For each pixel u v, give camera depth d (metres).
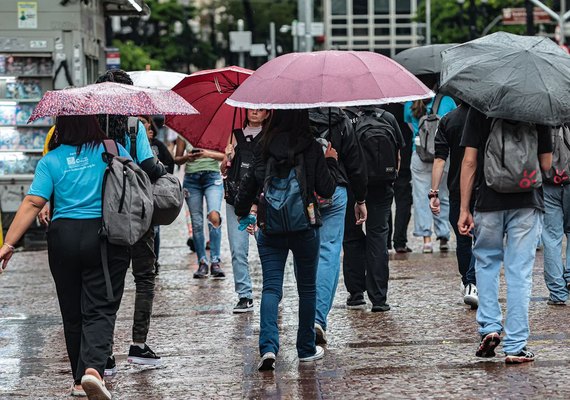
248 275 13.55
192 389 9.56
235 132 12.80
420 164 18.64
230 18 119.06
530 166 9.60
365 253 13.36
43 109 9.01
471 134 10.00
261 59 107.62
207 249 21.16
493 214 9.89
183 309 13.91
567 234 13.95
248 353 11.01
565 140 12.73
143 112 9.15
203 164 16.69
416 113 18.55
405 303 13.67
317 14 97.75
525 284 9.94
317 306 11.22
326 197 9.89
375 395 9.06
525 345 10.05
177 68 89.44
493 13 74.69
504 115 9.38
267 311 10.07
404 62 19.06
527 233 9.86
